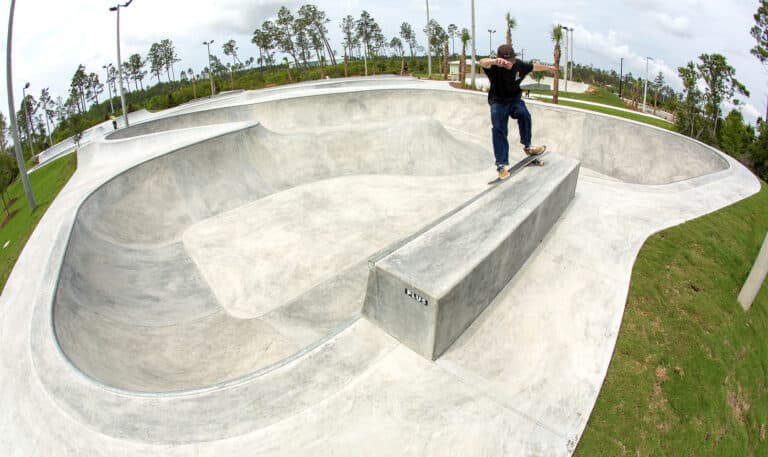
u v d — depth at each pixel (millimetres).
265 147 17672
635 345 6965
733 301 8609
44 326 7285
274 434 5027
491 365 6105
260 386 5582
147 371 7941
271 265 11648
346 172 17984
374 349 6094
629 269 8430
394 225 13562
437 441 5016
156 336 9078
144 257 12156
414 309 5797
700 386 6781
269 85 58594
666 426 6066
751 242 10305
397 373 5758
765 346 8367
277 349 8750
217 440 4984
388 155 18453
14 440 5496
